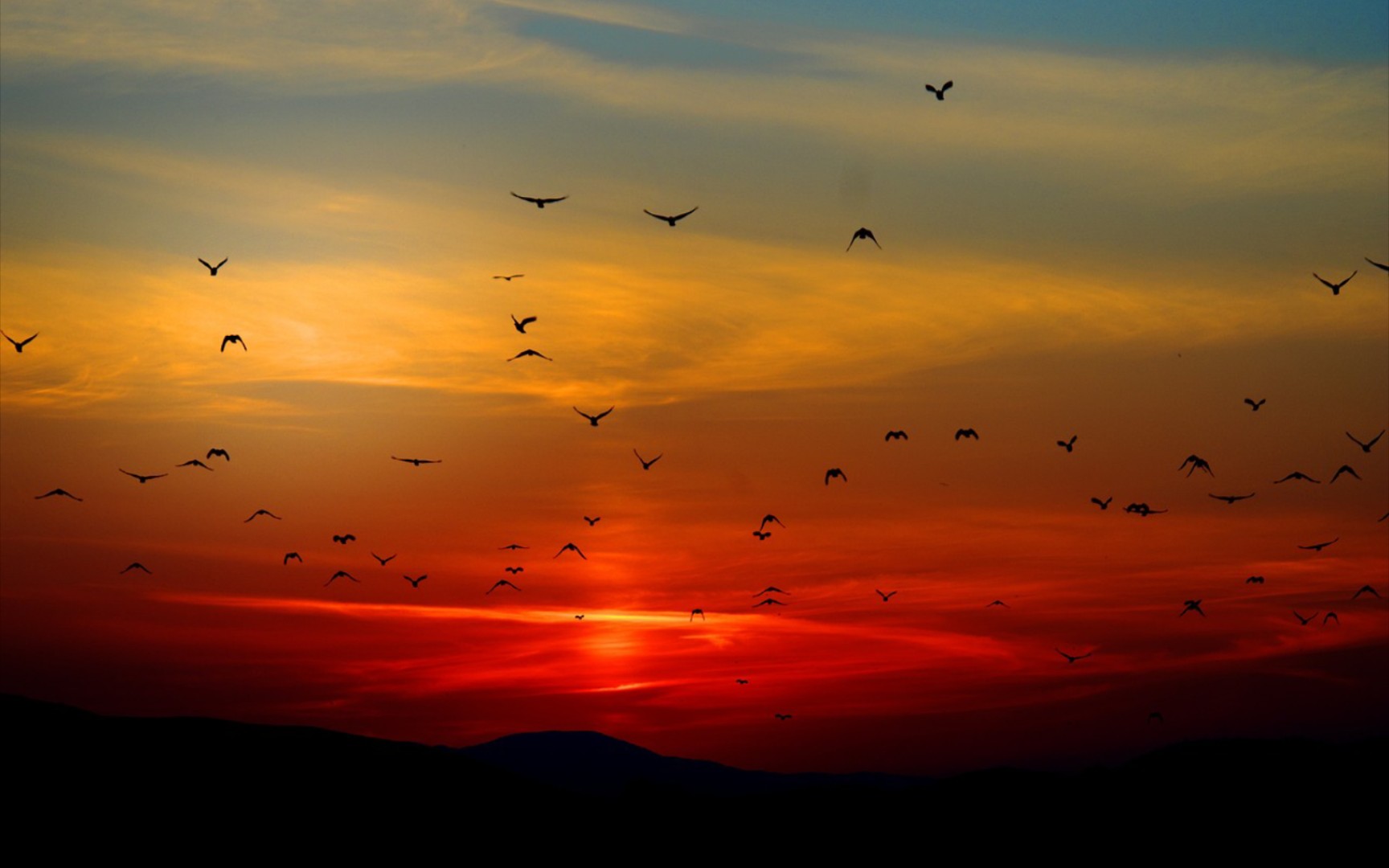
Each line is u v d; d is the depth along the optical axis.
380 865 82.50
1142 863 88.38
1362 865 85.12
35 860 73.12
